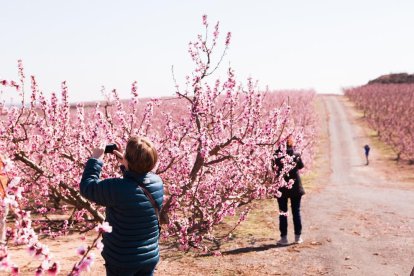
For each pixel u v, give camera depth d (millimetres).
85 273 6625
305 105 67625
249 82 7711
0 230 3420
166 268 7199
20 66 6660
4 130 6434
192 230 7480
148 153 3152
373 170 32812
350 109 81312
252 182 8969
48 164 7773
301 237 9242
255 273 6984
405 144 38031
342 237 9586
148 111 7355
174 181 7594
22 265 6543
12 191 3107
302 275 6891
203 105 7348
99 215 5660
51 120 7457
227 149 8898
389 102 74000
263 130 7922
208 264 7469
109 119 7297
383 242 8992
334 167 34750
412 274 4152
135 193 3061
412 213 12688
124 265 3033
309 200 15766
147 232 3139
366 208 13797
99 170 3156
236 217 11820
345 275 6875
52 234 7871
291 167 8680
